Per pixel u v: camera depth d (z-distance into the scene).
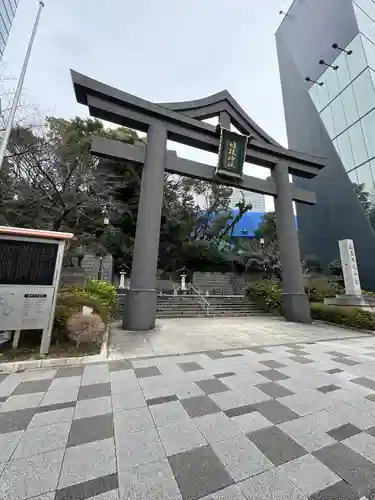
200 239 24.16
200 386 3.30
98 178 13.68
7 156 9.91
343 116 17.23
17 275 4.33
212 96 10.62
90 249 17.12
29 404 2.70
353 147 16.44
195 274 21.44
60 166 11.81
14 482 1.62
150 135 8.95
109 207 15.74
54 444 2.02
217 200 24.72
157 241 8.19
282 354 5.04
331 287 14.12
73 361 4.14
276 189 11.87
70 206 11.86
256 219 30.70
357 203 16.02
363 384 3.47
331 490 1.62
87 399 2.85
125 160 8.74
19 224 12.21
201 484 1.64
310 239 19.52
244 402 2.86
